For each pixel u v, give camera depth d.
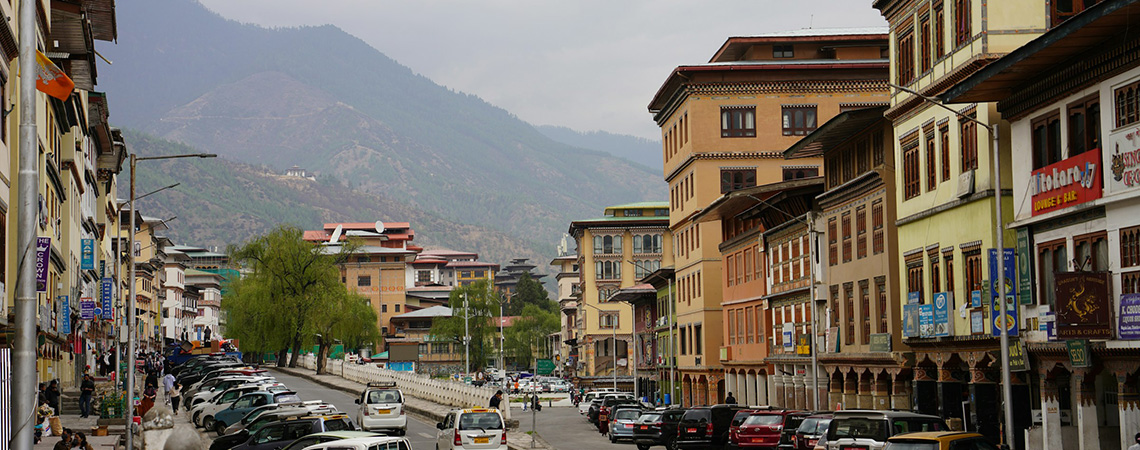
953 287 39.19
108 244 94.19
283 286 111.00
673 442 46.72
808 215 50.03
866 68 77.94
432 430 58.72
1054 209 31.86
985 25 36.66
